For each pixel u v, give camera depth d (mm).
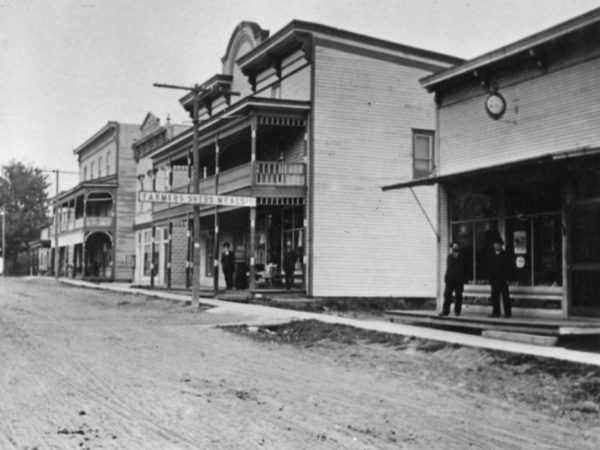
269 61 30234
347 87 27938
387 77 28656
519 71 17609
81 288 41375
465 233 19469
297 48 28406
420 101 29219
